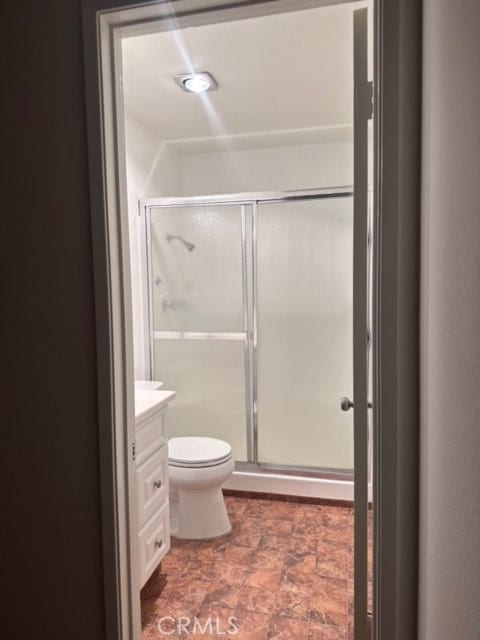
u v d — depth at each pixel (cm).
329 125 296
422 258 104
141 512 188
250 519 269
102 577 135
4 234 135
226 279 313
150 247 310
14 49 129
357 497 122
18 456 139
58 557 139
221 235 311
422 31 104
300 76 225
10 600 144
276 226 305
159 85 234
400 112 107
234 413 318
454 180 72
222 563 224
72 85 126
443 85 80
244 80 229
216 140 324
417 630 112
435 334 88
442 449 80
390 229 109
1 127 132
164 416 214
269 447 314
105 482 131
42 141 129
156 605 194
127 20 125
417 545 112
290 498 294
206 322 317
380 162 109
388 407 112
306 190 295
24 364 137
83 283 130
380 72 107
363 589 122
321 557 229
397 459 112
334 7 165
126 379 136
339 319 299
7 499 141
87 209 128
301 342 306
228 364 317
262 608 192
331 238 298
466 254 64
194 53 202
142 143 296
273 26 179
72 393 133
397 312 110
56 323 133
